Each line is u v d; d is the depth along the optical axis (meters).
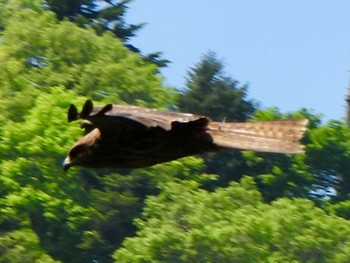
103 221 104.44
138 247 90.75
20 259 89.31
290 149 23.72
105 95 109.38
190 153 24.28
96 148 24.66
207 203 96.69
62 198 97.12
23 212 95.75
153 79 111.69
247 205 97.38
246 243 91.88
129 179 107.56
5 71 106.06
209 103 128.12
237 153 119.81
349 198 112.81
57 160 97.81
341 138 113.44
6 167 95.50
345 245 94.06
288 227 93.38
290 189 113.94
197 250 91.06
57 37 112.50
